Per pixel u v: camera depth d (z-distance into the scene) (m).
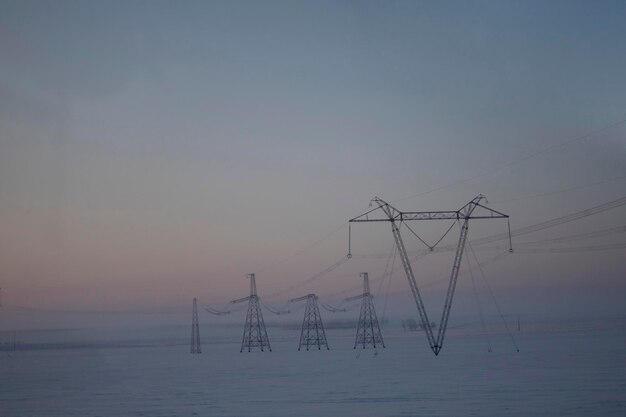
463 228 87.50
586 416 42.50
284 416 46.28
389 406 49.47
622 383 58.69
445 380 67.25
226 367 98.69
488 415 44.06
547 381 62.34
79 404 56.03
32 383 77.62
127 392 64.56
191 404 53.78
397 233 90.00
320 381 70.94
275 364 103.38
